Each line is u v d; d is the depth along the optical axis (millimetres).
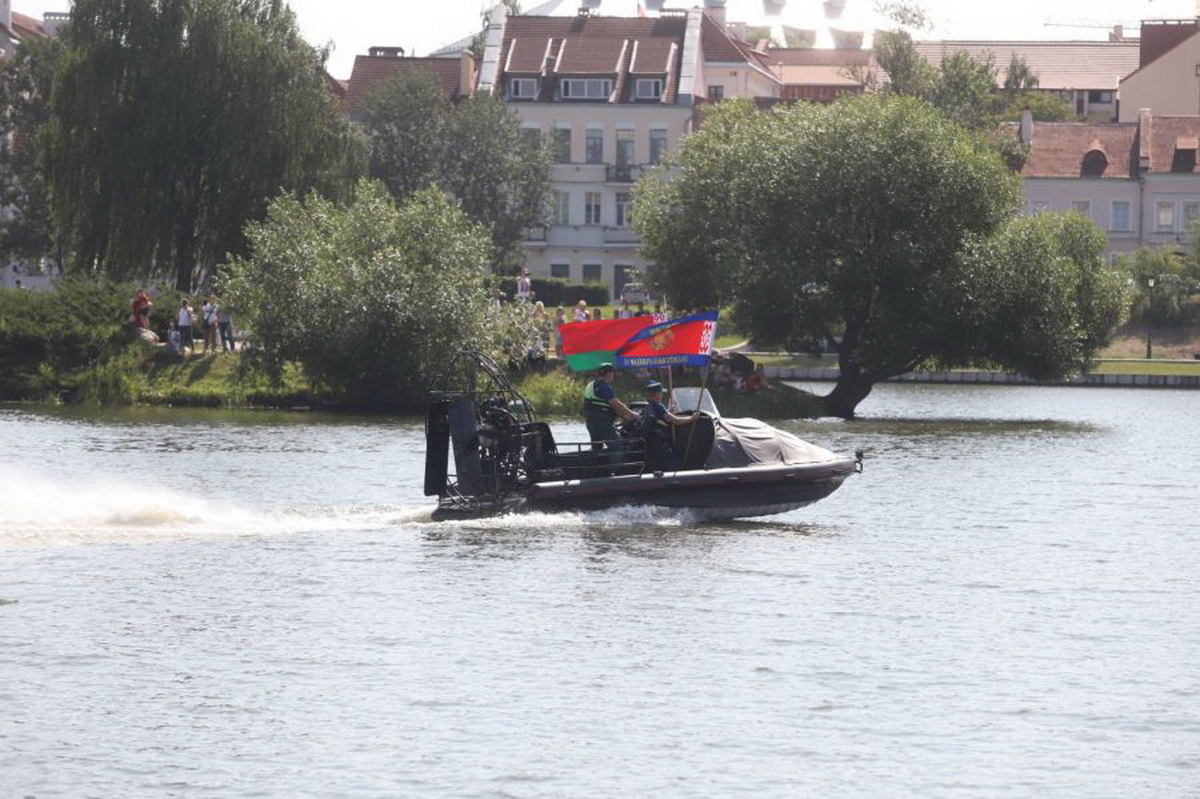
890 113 110750
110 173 128625
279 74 130750
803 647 36562
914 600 41906
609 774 28203
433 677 33750
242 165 129000
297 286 108500
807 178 109562
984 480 70812
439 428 52344
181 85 128875
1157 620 39875
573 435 90062
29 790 27250
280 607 39719
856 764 28828
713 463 52875
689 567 45500
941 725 30969
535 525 51656
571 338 53469
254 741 29688
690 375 111812
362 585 42281
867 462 78688
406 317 107500
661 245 117562
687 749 29484
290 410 109312
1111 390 149125
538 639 36875
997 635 38000
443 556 46344
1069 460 80750
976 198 110250
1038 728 30828
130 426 94000
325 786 27531
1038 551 50344
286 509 54344
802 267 109938
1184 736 30422
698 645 36594
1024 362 110062
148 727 30406
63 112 130125
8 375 114250
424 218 112312
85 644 35969
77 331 114875
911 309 109500
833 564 46844
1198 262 185375
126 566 44406
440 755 29047
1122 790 27703
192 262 132250
